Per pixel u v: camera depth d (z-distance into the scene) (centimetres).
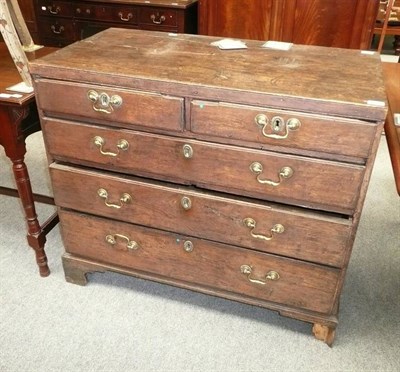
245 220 124
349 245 118
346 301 157
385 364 133
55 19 298
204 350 137
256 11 233
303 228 120
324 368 132
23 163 145
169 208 131
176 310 152
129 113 118
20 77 148
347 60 130
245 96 106
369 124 100
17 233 189
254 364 133
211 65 123
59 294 157
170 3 271
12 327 144
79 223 147
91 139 127
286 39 236
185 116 114
